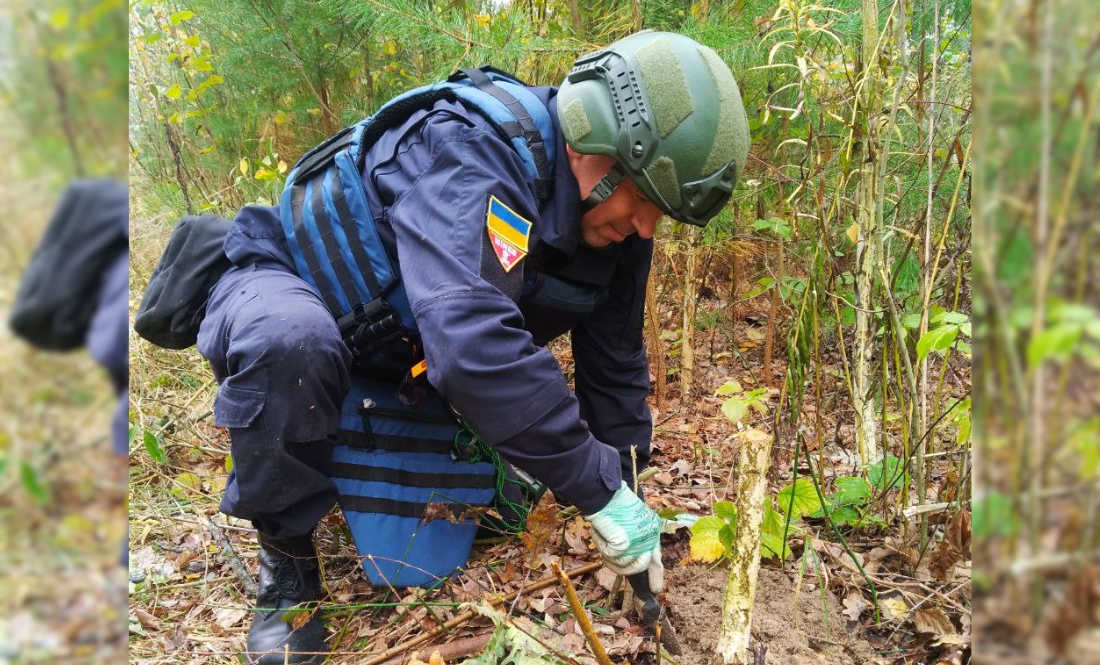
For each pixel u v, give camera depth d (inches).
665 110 53.2
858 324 73.9
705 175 55.2
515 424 51.6
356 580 70.6
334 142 67.3
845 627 60.1
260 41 132.4
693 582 64.7
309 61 134.0
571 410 53.0
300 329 57.4
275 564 63.6
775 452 67.4
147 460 92.4
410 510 68.6
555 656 54.2
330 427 61.1
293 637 60.1
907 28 85.0
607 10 107.9
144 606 69.1
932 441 67.3
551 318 66.8
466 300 50.8
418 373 63.0
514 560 70.3
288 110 140.2
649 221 60.3
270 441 58.0
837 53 87.7
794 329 73.2
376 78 137.6
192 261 68.7
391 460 69.0
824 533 72.9
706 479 85.4
